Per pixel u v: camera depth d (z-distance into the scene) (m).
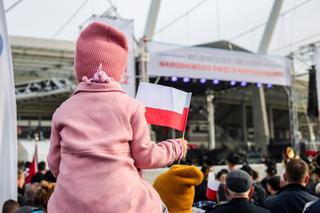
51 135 1.43
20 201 5.11
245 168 6.34
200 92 20.45
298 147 14.15
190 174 2.04
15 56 12.57
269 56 13.48
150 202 1.34
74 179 1.27
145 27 14.73
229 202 2.94
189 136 27.22
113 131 1.33
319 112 12.70
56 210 1.27
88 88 1.38
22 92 17.06
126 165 1.33
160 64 11.59
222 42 15.38
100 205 1.25
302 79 15.96
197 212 3.78
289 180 3.64
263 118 19.73
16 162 4.42
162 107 2.04
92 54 1.39
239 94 25.03
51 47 12.41
